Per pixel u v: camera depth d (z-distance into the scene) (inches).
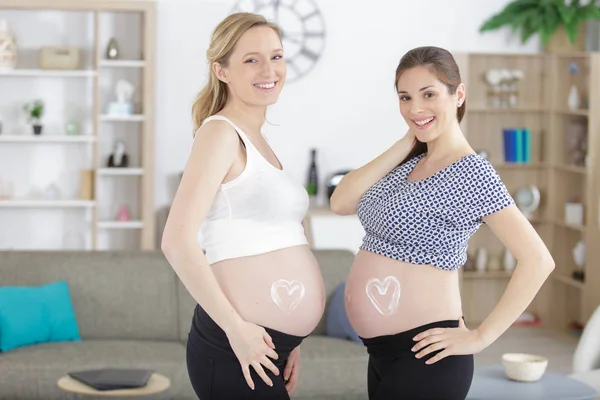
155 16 272.4
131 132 285.6
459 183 99.0
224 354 99.0
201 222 95.7
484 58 303.1
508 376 161.3
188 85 288.4
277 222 101.0
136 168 279.7
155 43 277.1
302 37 293.3
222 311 94.5
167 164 289.7
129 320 210.2
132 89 279.6
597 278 279.9
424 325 100.6
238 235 99.2
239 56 100.7
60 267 210.5
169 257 95.0
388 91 298.8
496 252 308.2
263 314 99.0
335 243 272.2
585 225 285.0
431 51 100.7
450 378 99.7
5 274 207.9
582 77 292.4
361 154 299.4
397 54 298.7
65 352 192.7
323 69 295.6
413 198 100.0
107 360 189.8
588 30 292.8
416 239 100.7
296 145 296.4
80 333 208.4
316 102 296.2
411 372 100.5
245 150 99.7
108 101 284.0
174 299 212.7
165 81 287.4
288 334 100.8
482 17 301.1
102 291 210.1
